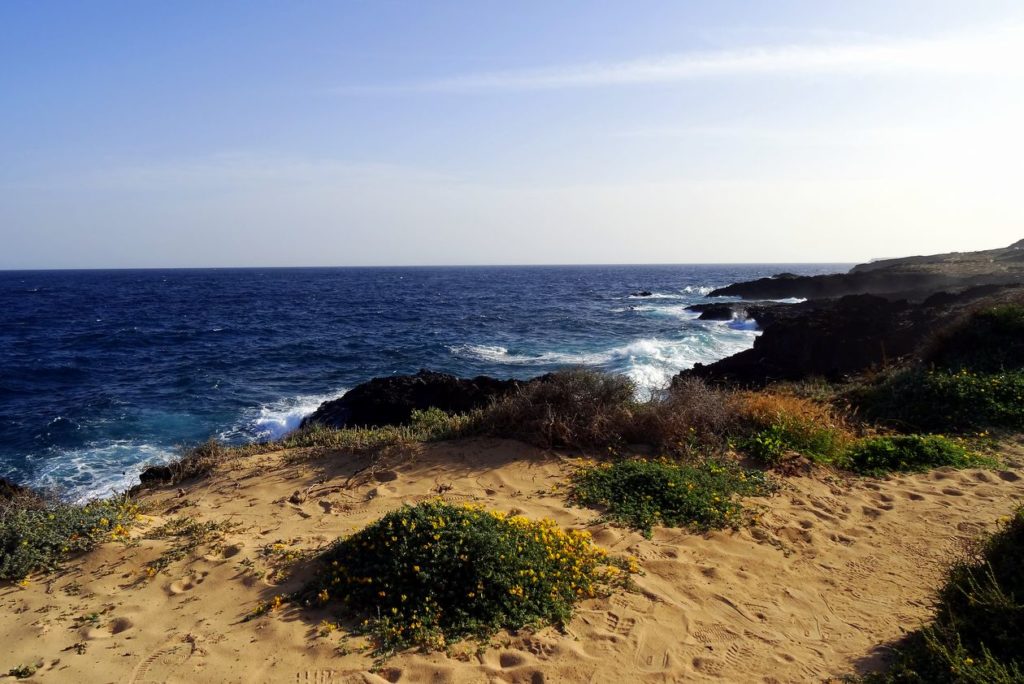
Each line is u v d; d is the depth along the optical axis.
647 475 6.73
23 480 12.54
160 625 4.38
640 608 4.59
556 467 7.27
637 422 8.12
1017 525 4.47
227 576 4.98
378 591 4.57
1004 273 26.78
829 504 6.59
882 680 3.71
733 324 35.81
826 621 4.49
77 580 5.04
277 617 4.41
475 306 54.03
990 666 3.42
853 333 19.23
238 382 21.78
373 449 7.75
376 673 3.81
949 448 7.98
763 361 19.38
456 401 14.77
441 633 4.20
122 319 43.00
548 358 25.94
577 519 5.99
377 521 5.46
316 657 3.96
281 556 5.24
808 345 19.62
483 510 5.66
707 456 7.69
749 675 3.88
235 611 4.52
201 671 3.84
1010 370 10.16
